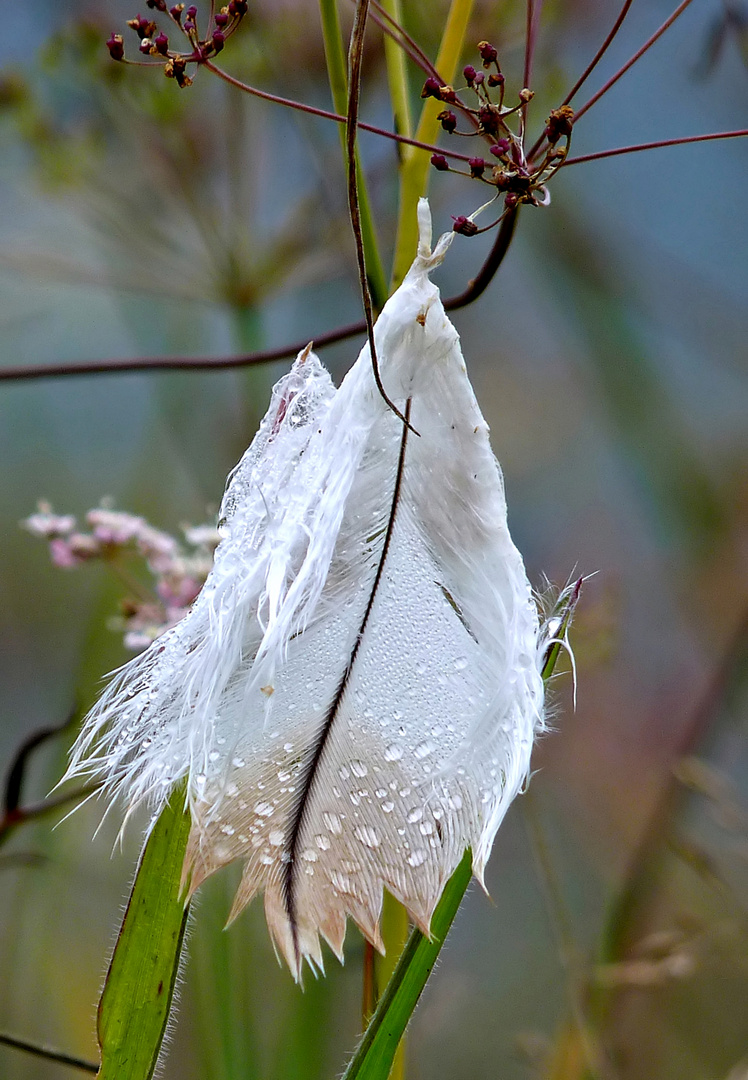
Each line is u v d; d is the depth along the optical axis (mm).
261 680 658
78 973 1002
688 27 1473
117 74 964
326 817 658
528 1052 903
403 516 659
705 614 1410
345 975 866
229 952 737
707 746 1020
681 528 1389
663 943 839
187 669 659
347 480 658
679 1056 1070
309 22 971
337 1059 882
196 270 1019
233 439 1084
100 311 1530
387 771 658
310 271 1026
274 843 659
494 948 1335
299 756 658
